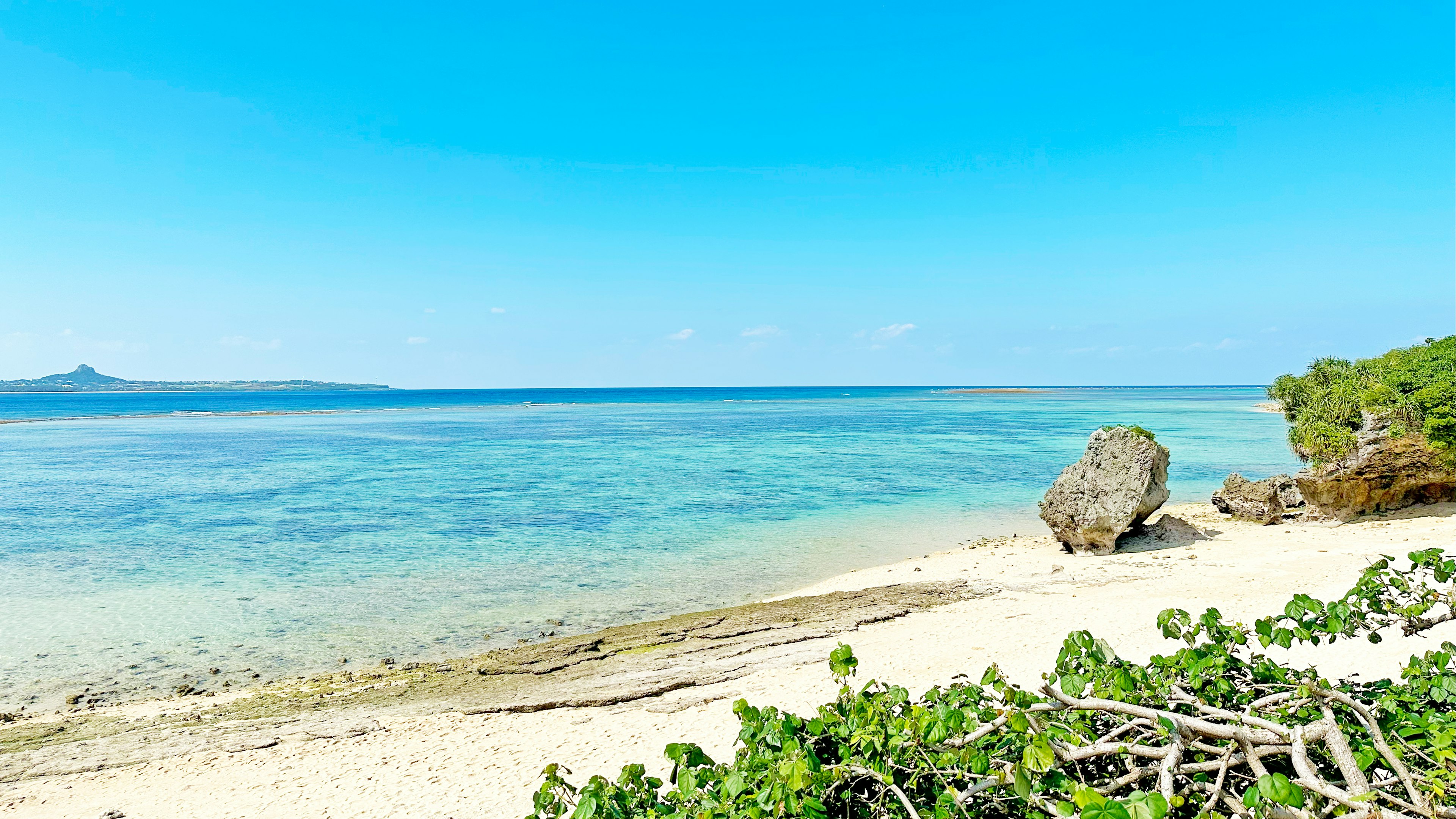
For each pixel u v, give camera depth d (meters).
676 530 31.78
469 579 24.19
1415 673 5.28
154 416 139.12
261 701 14.94
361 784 11.33
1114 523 24.67
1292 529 27.11
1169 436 75.81
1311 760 4.48
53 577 24.17
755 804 4.36
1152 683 4.94
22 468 53.97
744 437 84.00
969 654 15.34
